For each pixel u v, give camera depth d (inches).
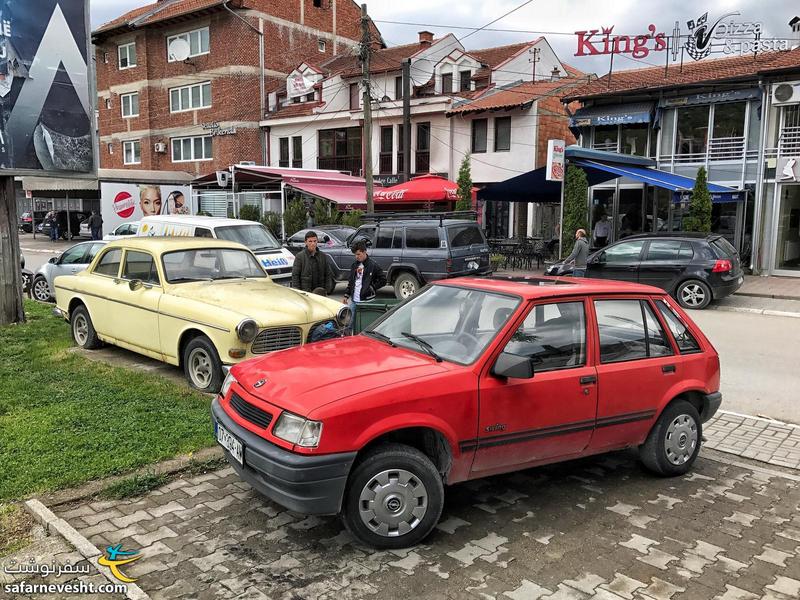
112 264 339.6
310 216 1000.9
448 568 143.3
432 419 151.8
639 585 138.0
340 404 143.6
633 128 906.7
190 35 1419.8
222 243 338.3
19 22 391.5
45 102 406.6
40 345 358.0
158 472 186.9
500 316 171.8
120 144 1576.0
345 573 140.3
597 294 184.7
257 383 160.7
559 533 161.0
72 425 223.1
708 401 204.2
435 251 585.3
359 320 297.7
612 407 180.4
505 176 1122.7
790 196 804.6
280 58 1424.7
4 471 183.6
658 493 187.2
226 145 1386.6
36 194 1481.3
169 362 294.7
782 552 153.9
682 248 564.1
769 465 214.5
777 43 866.1
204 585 134.8
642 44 908.6
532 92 1143.6
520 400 164.1
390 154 1251.8
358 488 145.7
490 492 186.1
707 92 832.9
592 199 943.0
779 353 386.6
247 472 154.0
